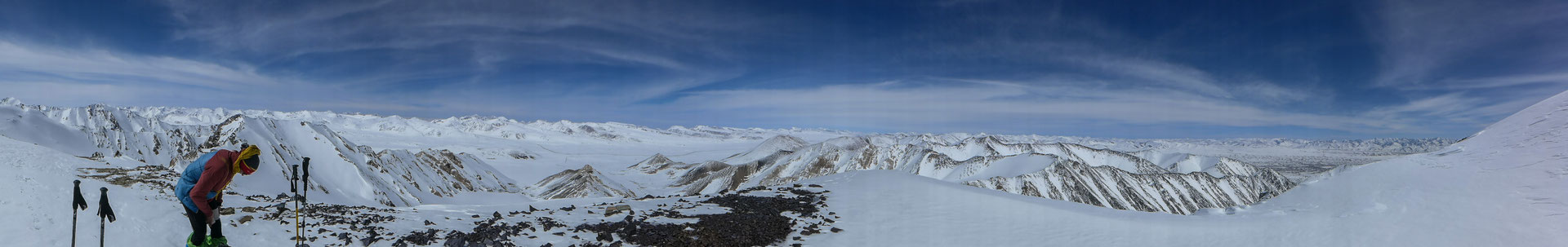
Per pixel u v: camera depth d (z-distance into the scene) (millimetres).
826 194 27531
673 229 17469
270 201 19875
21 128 59188
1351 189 16578
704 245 16031
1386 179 16359
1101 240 18266
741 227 18703
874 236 18734
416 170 133375
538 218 18672
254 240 12680
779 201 25234
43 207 12883
